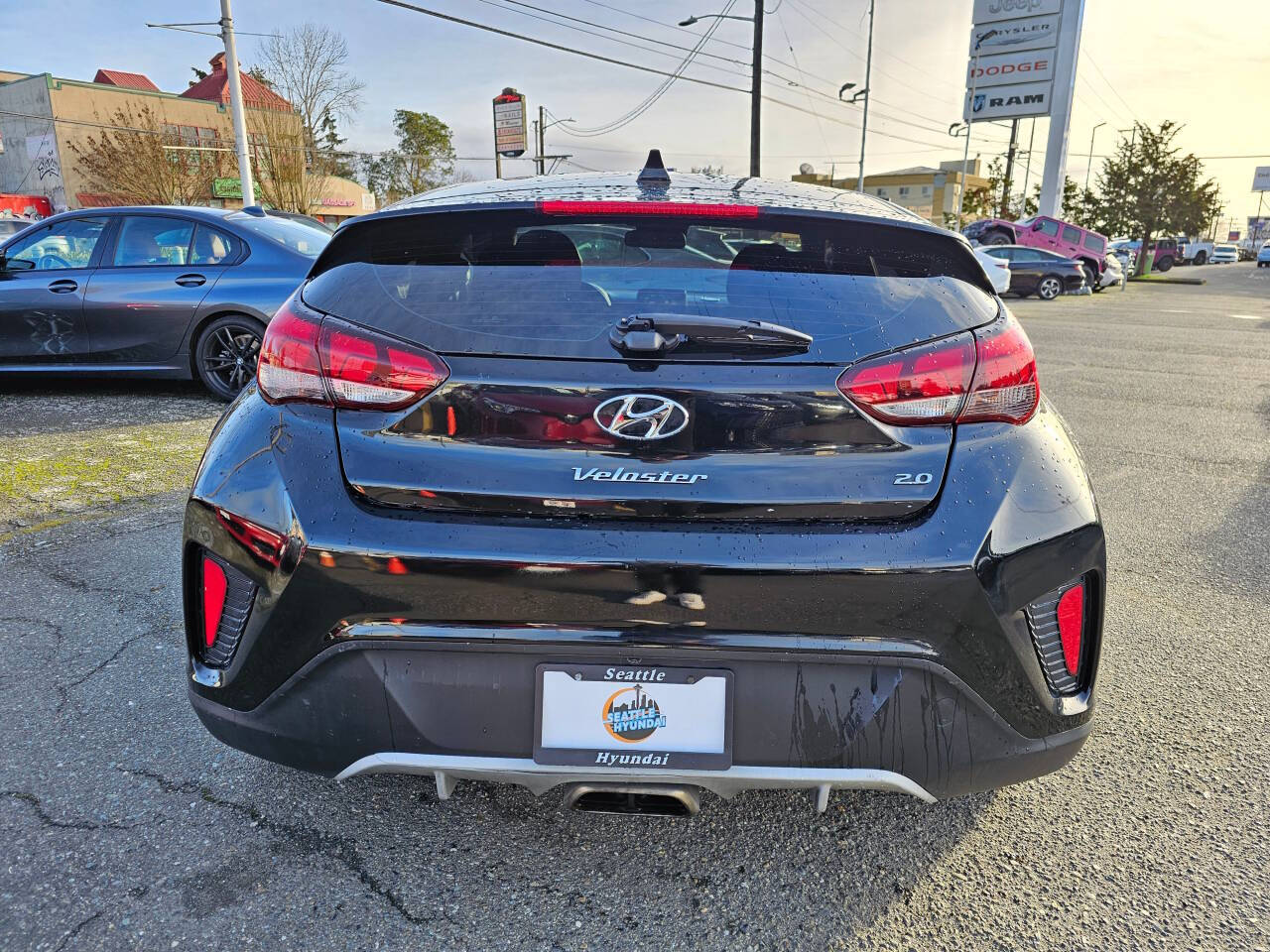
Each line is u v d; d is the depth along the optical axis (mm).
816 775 1522
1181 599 3320
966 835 1975
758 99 24203
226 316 6004
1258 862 1889
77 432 5410
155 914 1672
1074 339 12391
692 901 1757
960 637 1505
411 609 1498
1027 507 1569
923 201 85438
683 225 1757
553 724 1509
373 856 1859
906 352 1577
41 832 1893
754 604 1465
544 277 1691
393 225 1803
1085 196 44438
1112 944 1656
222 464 1666
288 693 1574
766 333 1547
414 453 1544
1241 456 5551
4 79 46812
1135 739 2371
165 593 3137
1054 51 34438
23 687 2488
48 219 6348
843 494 1513
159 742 2248
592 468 1505
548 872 1830
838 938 1669
